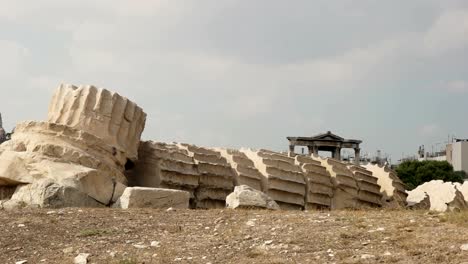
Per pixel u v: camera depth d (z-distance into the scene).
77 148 23.69
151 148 27.62
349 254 12.59
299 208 31.50
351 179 35.12
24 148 23.41
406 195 39.94
